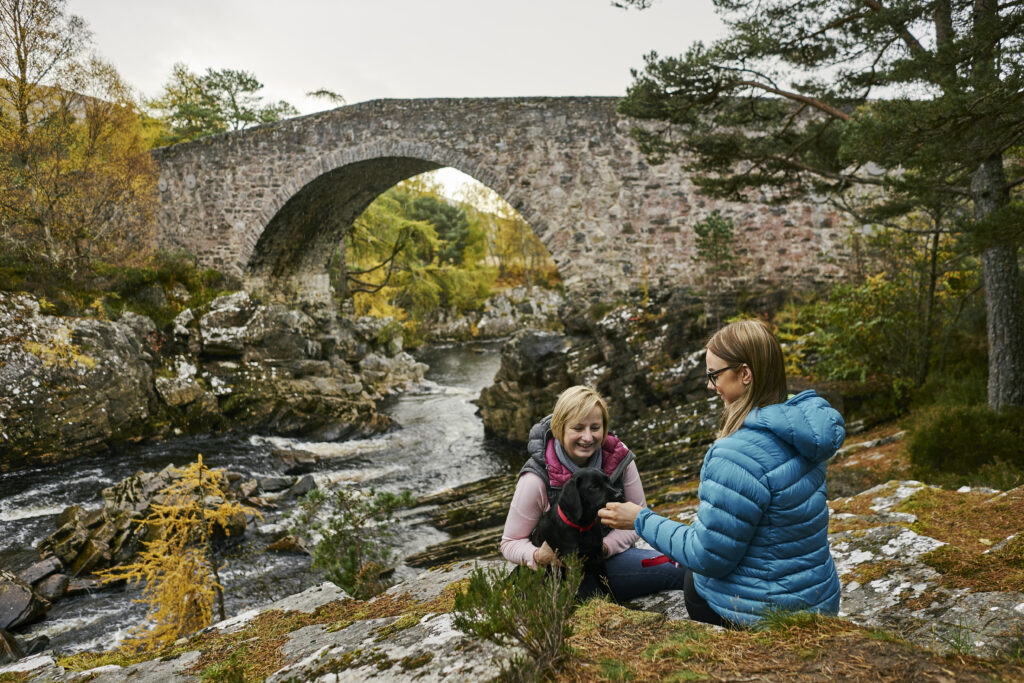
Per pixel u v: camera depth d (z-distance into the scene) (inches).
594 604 89.2
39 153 724.7
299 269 1116.5
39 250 721.6
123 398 676.7
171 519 327.9
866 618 112.4
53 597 363.3
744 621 76.1
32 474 585.3
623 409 650.8
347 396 858.1
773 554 74.7
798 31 336.5
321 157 886.4
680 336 671.8
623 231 776.9
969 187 316.2
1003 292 305.3
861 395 428.1
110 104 786.2
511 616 70.2
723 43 348.8
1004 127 222.7
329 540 342.3
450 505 527.5
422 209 2025.1
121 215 795.4
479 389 1111.6
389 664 77.2
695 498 329.1
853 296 437.4
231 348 820.6
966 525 142.6
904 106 230.1
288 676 85.4
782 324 611.2
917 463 273.7
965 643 84.2
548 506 100.4
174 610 307.1
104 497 458.9
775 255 740.0
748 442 73.0
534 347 745.0
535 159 789.9
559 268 795.4
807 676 62.6
